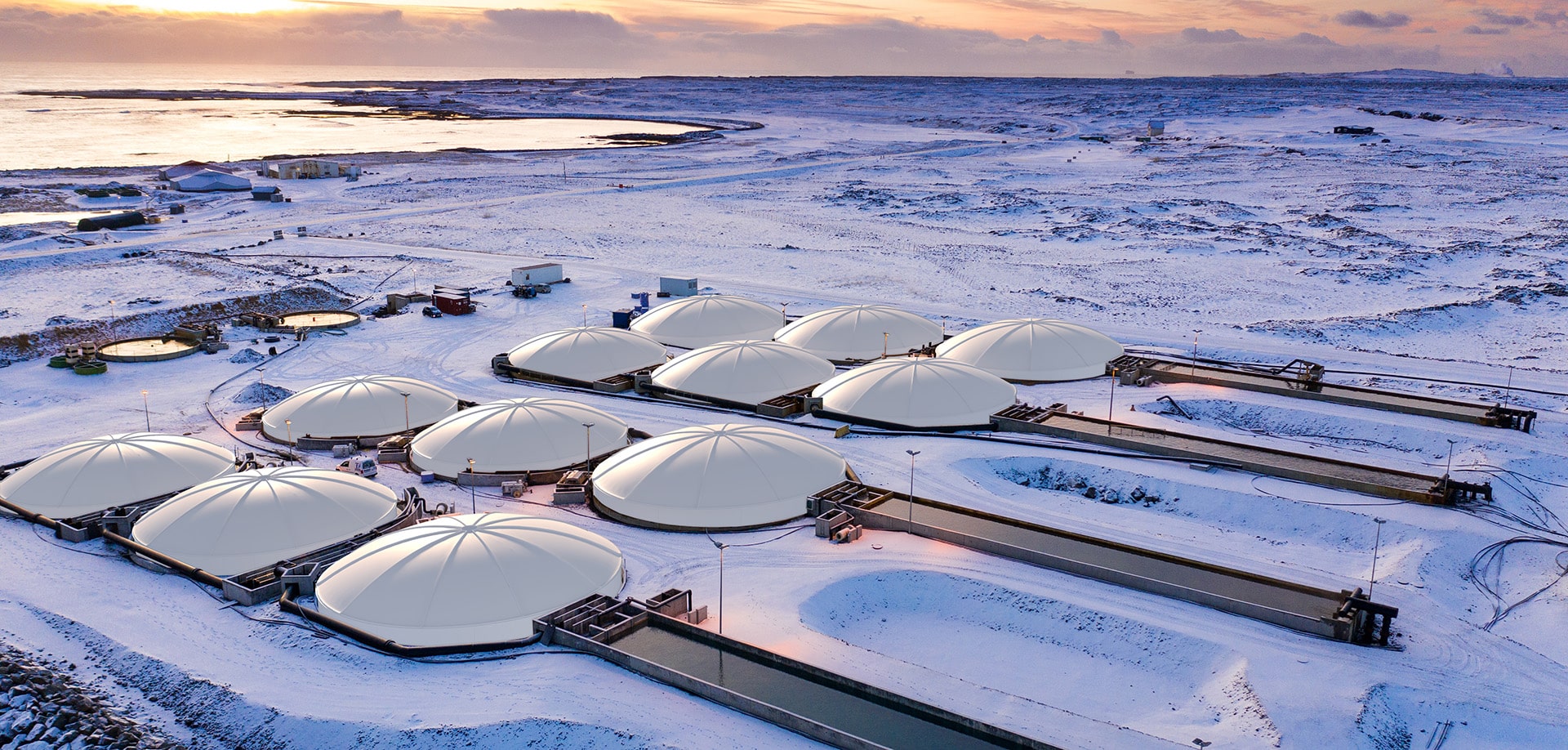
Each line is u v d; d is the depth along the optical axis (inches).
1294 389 2162.9
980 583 1371.8
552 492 1704.0
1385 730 1067.3
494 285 3304.6
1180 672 1201.4
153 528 1459.2
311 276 3331.7
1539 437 1893.5
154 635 1219.9
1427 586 1378.0
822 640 1216.8
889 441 1924.2
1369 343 2610.7
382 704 1072.8
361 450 1925.4
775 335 2650.1
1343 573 1435.8
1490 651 1220.5
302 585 1332.4
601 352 2365.9
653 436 1941.4
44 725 1066.7
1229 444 1850.4
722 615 1273.4
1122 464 1786.4
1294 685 1125.1
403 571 1259.2
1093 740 1021.2
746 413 2110.0
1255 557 1489.9
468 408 2069.4
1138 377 2285.9
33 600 1306.6
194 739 1048.8
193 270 3356.3
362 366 2460.6
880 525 1547.7
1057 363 2288.4
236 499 1466.5
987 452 1861.5
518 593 1244.5
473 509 1620.3
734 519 1545.3
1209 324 2834.6
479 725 1025.5
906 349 2512.3
